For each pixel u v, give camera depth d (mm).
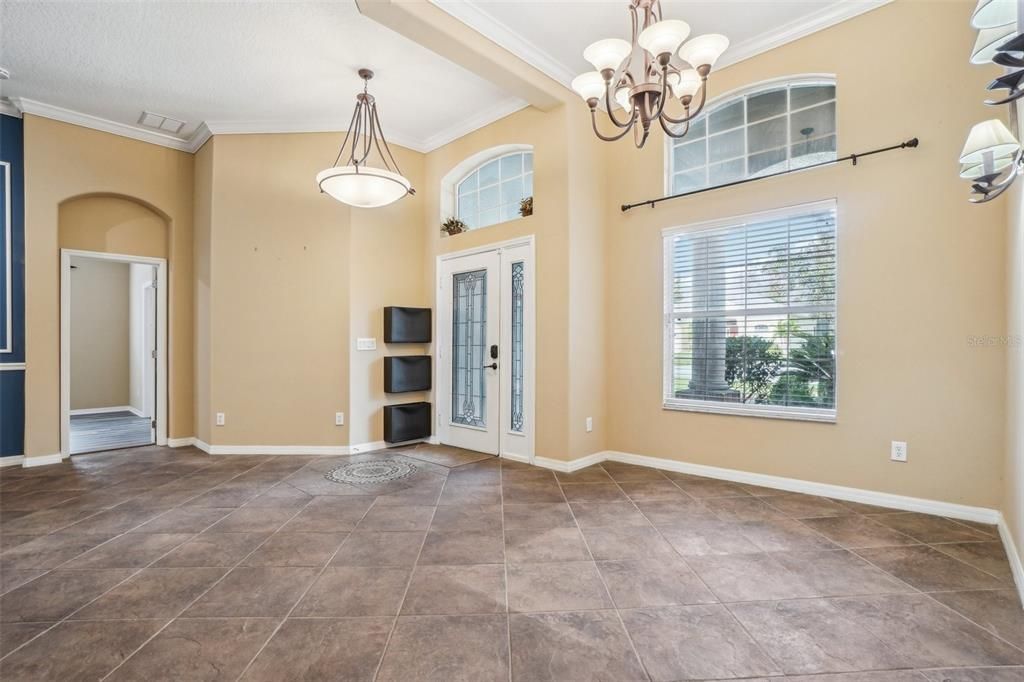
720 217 3465
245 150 4406
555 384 3807
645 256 3867
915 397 2750
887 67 2826
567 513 2838
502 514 2830
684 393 3732
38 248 4055
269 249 4410
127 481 3529
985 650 1574
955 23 2639
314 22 3021
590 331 3904
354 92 3891
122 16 2932
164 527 2645
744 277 3424
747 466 3377
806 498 3037
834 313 3064
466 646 1614
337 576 2090
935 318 2686
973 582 1995
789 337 3246
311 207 4430
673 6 2918
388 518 2777
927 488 2727
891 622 1732
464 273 4605
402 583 2029
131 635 1673
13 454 3984
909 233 2756
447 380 4742
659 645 1616
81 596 1925
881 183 2836
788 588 1971
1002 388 2516
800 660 1537
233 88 3799
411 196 4836
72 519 2764
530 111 3979
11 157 3990
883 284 2834
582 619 1769
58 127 4129
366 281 4520
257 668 1508
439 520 2744
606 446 4090
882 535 2457
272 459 4176
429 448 4598
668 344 3795
